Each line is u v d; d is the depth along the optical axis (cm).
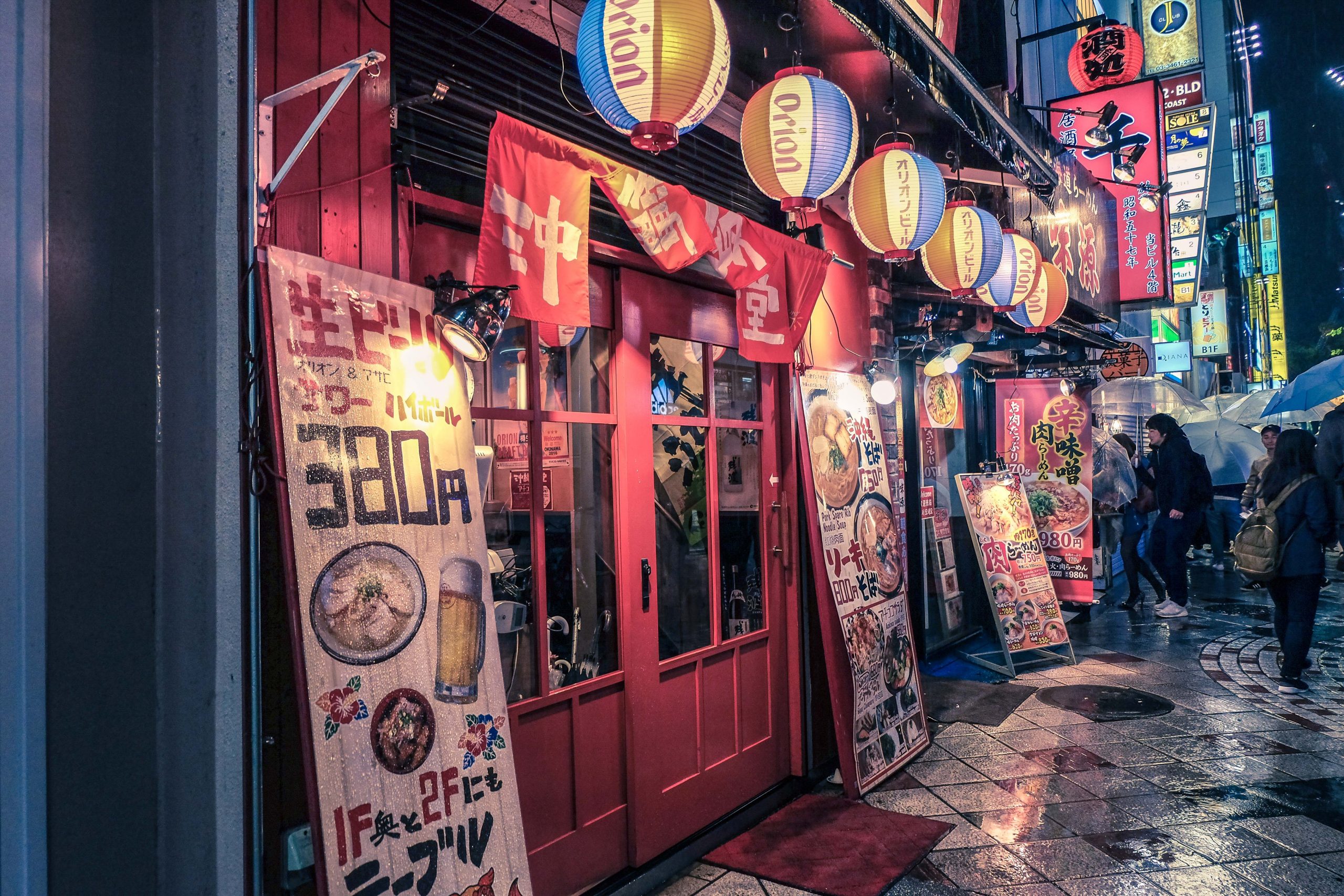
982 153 542
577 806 305
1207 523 1170
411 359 222
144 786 189
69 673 175
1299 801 400
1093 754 469
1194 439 1227
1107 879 329
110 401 184
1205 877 329
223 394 186
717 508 391
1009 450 852
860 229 365
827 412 448
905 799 411
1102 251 824
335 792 180
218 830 183
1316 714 533
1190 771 441
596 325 329
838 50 390
